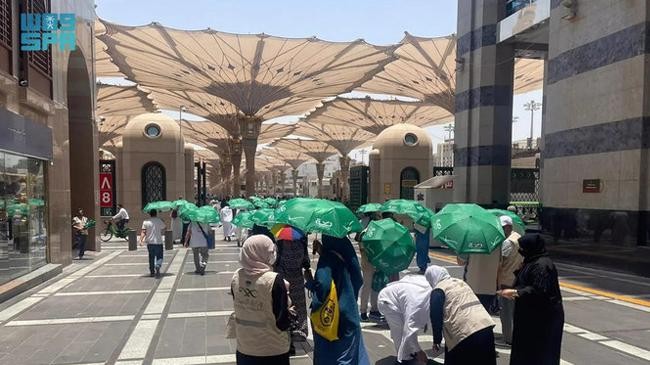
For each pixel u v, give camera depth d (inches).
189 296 345.4
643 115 423.8
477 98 728.3
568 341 237.8
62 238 476.7
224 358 215.2
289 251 237.0
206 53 1154.7
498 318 285.9
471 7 736.3
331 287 160.1
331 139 2434.8
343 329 161.8
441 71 1203.9
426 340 241.0
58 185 462.0
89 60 587.8
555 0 536.7
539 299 163.5
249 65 1211.9
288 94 1368.1
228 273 450.6
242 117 1342.3
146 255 587.2
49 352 223.3
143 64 1167.6
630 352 222.4
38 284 385.7
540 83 1309.1
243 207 698.8
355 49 1167.6
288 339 141.1
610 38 458.3
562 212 516.7
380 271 273.7
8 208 350.6
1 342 238.5
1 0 335.6
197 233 441.4
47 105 422.3
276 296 134.9
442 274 158.2
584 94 490.3
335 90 1438.2
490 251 195.9
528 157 1642.5
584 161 487.8
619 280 396.2
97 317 285.7
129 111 1793.8
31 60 386.3
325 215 169.5
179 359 213.8
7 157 348.2
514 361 167.8
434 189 740.7
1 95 333.4
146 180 882.8
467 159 749.9
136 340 241.0
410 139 1101.7
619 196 444.5
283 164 4173.2
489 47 714.2
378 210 445.1
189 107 1578.5
